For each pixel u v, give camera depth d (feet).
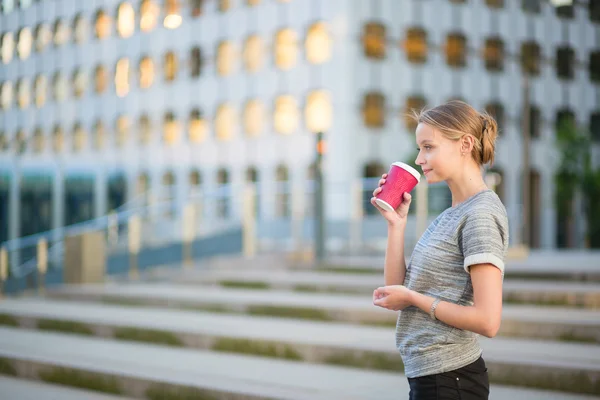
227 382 19.62
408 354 9.98
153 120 144.25
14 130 162.30
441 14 125.80
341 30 118.11
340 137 118.11
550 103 140.97
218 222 50.88
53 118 157.99
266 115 127.75
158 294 32.40
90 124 152.87
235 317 28.78
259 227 52.13
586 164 128.88
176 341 25.41
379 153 119.96
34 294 37.55
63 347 25.49
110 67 150.00
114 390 21.12
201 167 137.39
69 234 38.34
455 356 9.68
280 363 22.44
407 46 122.83
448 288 9.73
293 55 124.26
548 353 20.30
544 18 140.05
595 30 148.46
